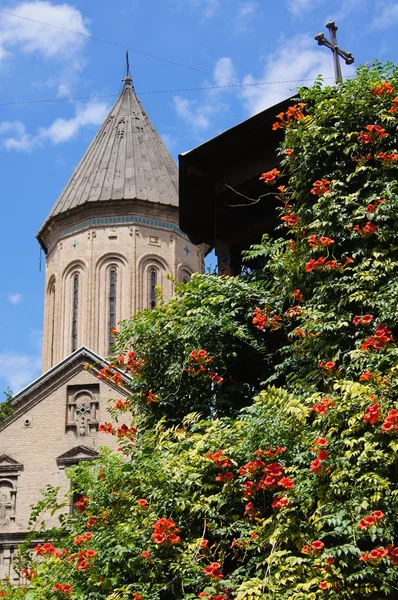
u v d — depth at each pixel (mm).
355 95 12906
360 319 11000
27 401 37625
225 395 13453
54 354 52406
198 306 14008
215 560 10938
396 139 12508
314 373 11383
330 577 9172
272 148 15750
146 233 53812
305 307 11875
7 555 34781
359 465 9695
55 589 11070
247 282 14359
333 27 16641
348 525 9336
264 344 13586
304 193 12977
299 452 10414
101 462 12156
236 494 10828
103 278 52750
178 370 13492
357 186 12414
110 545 10945
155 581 10492
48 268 56250
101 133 60000
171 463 11281
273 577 9516
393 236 11461
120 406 14539
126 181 54906
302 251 12336
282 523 9914
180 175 16531
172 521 10422
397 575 9094
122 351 14664
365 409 9828
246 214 16500
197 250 56250
